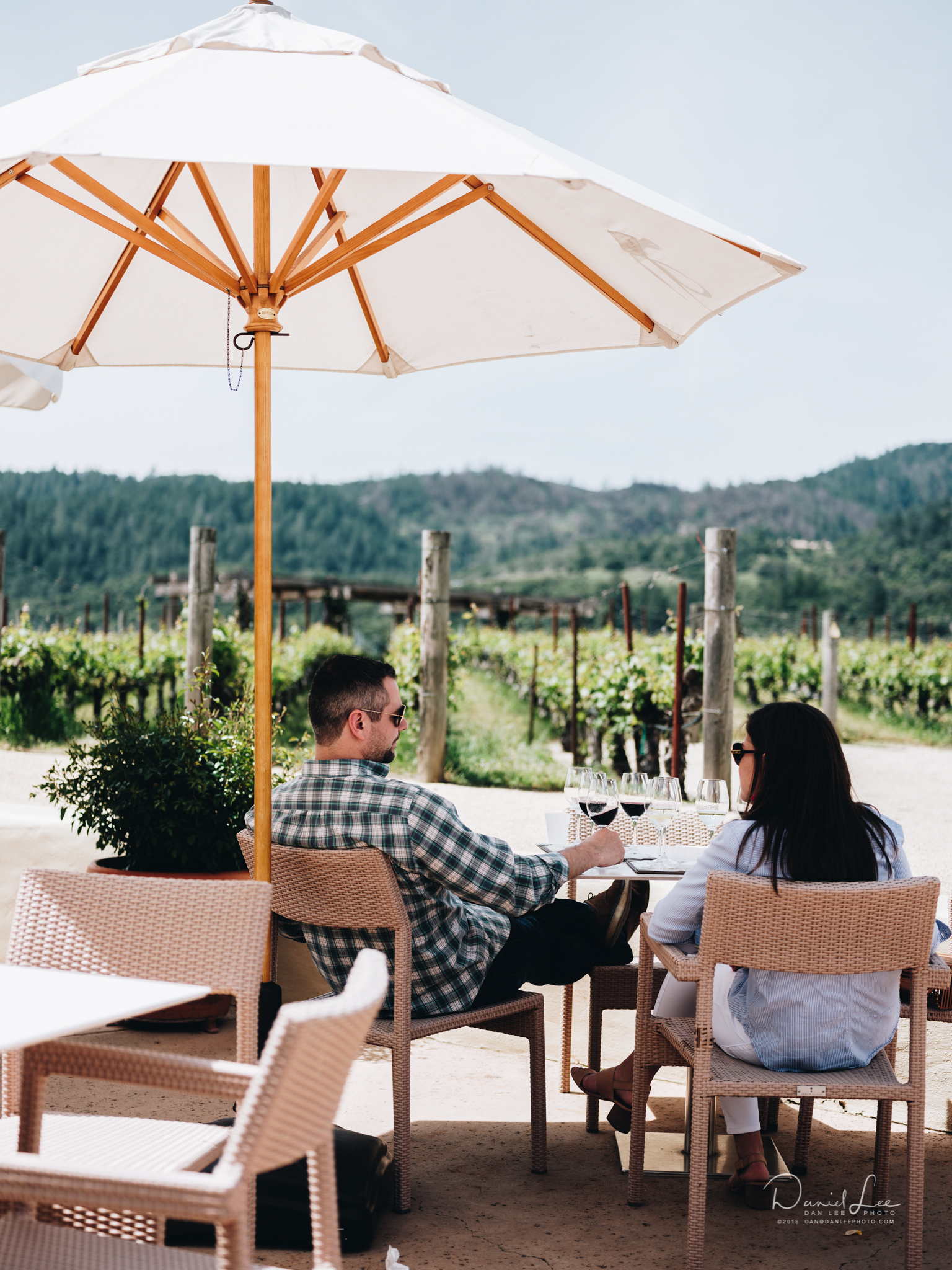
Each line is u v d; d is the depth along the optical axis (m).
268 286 2.66
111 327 3.52
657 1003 2.91
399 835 2.61
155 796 3.86
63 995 1.68
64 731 10.95
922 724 14.80
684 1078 3.76
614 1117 3.04
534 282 3.24
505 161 1.87
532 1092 2.94
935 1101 3.38
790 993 2.43
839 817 2.44
